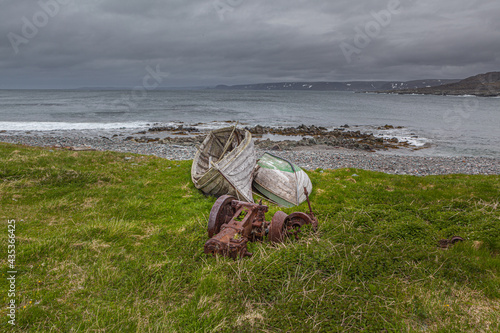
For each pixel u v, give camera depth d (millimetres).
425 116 66312
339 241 6488
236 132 15680
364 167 21656
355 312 4234
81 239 7047
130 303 4781
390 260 5641
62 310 4566
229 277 5359
